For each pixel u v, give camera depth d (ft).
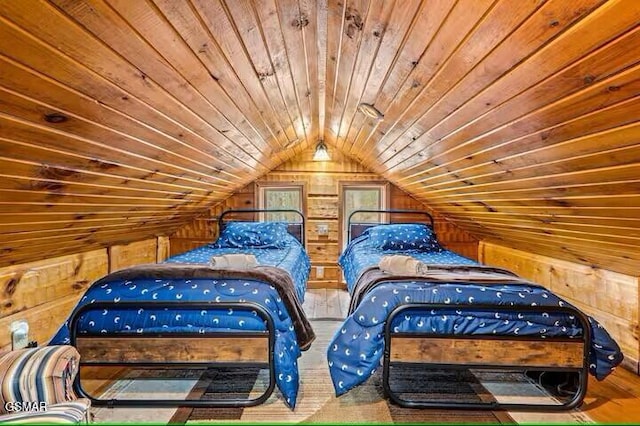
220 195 13.11
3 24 2.39
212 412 6.27
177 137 5.78
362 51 5.06
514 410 6.32
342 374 6.30
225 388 7.09
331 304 12.97
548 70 3.30
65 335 6.30
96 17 2.71
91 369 7.82
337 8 4.26
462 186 8.46
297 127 10.09
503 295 6.37
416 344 6.33
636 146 3.58
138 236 11.69
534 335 6.23
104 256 10.38
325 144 14.56
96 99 3.69
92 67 3.22
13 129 3.37
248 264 7.53
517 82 3.72
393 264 7.75
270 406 6.46
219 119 6.08
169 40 3.44
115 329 6.33
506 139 5.02
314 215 14.85
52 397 4.68
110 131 4.42
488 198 8.06
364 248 12.30
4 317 7.07
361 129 9.25
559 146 4.38
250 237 12.72
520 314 6.27
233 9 3.54
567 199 5.63
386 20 4.00
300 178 14.74
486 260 13.78
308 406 6.48
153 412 6.24
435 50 4.04
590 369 6.31
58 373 4.80
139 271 6.93
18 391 4.57
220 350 6.34
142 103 4.24
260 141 9.09
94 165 4.99
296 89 6.95
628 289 7.86
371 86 6.11
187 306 6.20
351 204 15.02
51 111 3.46
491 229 11.09
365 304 6.50
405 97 5.74
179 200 10.03
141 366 6.33
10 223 5.19
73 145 4.21
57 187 4.91
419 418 6.14
